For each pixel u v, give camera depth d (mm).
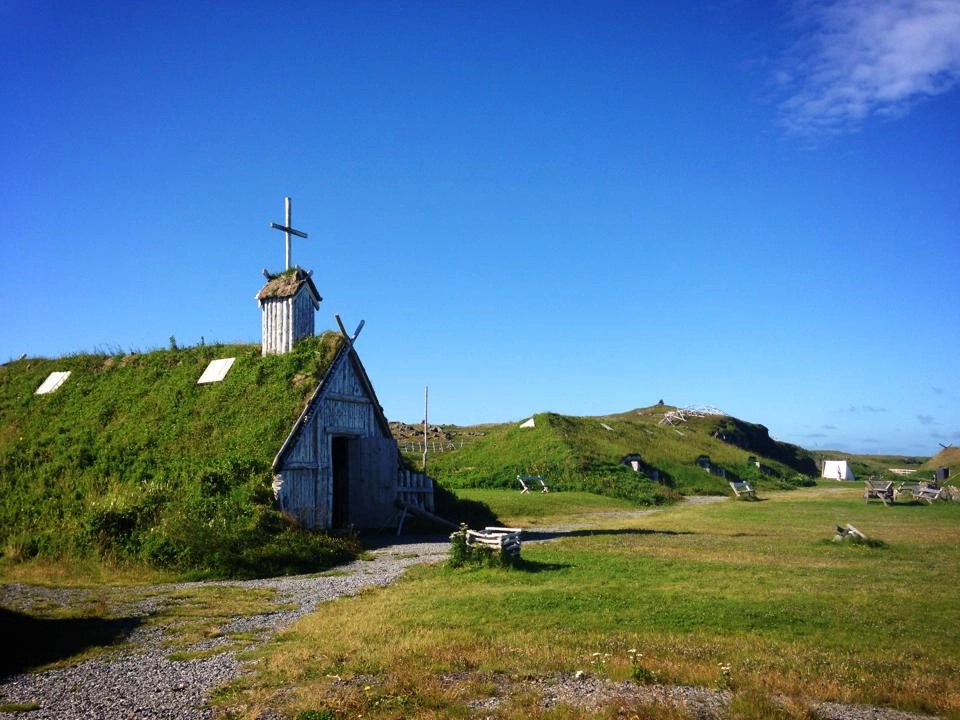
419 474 34688
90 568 21750
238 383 30891
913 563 22562
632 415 114375
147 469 27047
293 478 27219
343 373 31812
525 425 71375
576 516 42219
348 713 9438
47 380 34750
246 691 10531
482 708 9766
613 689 10586
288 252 33531
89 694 10594
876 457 145750
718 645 12930
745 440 106625
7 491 26953
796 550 25375
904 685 10906
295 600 17297
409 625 14172
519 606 15664
